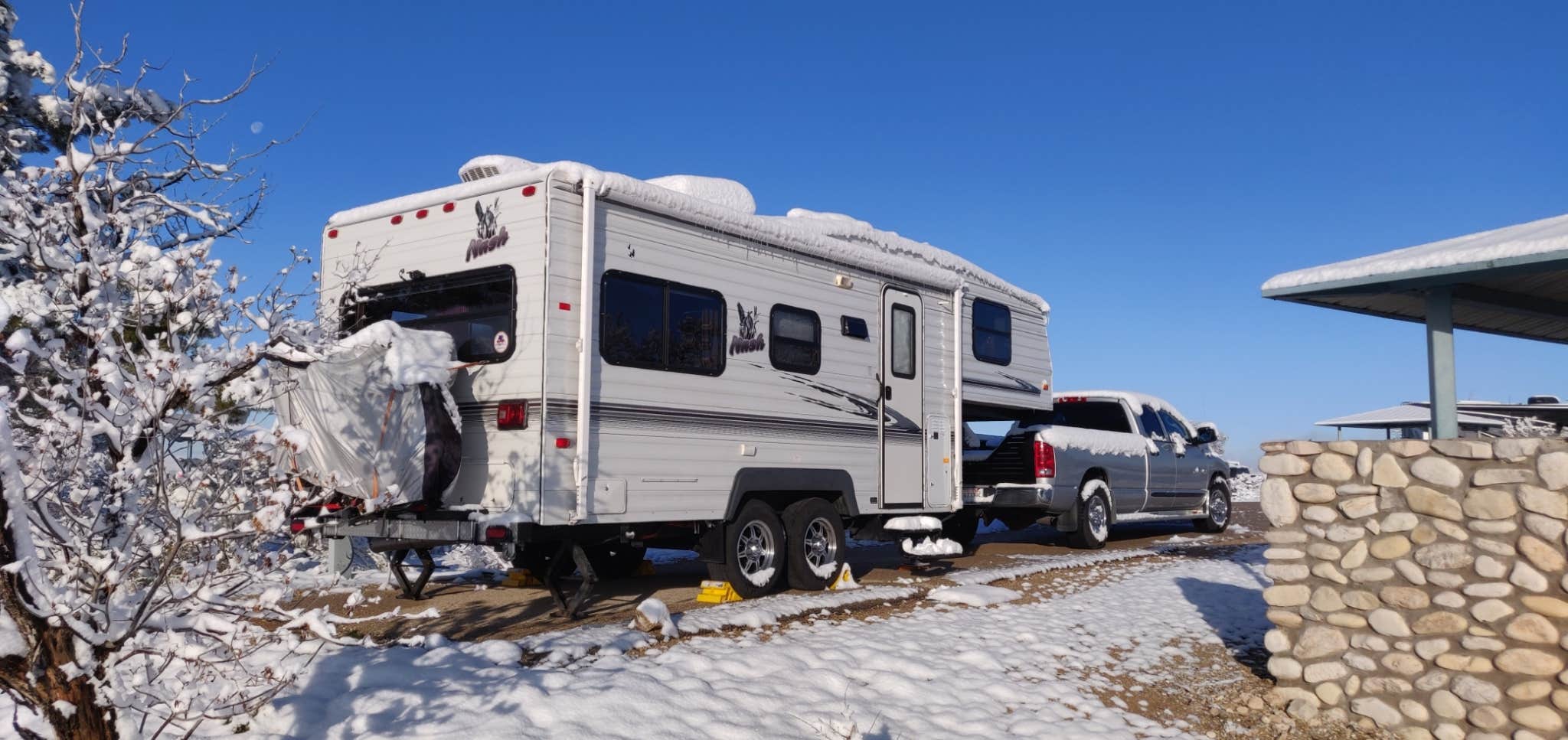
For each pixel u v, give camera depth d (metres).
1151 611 8.38
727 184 8.54
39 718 3.58
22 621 3.24
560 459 6.42
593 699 4.82
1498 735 5.18
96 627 3.37
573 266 6.60
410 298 7.20
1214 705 6.11
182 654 3.39
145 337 3.85
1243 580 9.95
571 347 6.54
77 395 3.64
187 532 3.37
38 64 8.96
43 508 3.52
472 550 11.03
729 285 7.71
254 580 3.72
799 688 5.50
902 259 9.47
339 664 5.08
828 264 8.64
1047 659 6.68
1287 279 6.77
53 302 3.81
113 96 4.41
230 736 4.16
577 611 6.98
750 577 7.86
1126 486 13.12
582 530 6.73
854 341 8.87
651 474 7.00
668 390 7.16
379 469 5.95
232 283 4.02
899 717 5.32
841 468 8.63
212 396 3.79
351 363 5.96
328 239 7.65
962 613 7.74
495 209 6.75
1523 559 5.17
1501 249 5.68
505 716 4.53
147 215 4.22
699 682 5.31
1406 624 5.55
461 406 6.70
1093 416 13.95
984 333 10.76
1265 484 6.15
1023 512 12.36
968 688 5.89
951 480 9.91
